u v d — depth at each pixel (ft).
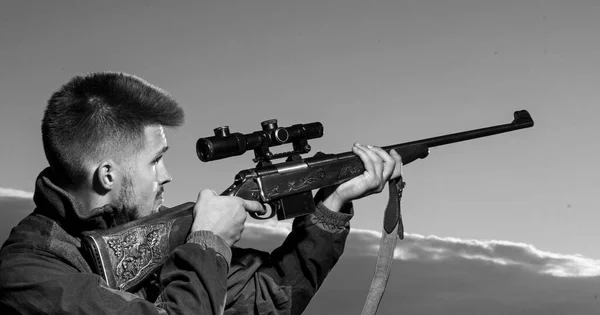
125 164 6.56
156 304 6.16
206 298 6.19
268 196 7.59
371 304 8.63
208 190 6.94
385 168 8.36
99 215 6.56
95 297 6.06
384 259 8.65
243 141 7.42
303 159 7.94
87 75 6.69
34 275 6.12
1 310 6.16
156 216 6.68
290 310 7.72
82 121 6.42
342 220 7.89
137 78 6.80
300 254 7.76
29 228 6.45
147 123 6.63
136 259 6.49
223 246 6.61
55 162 6.52
